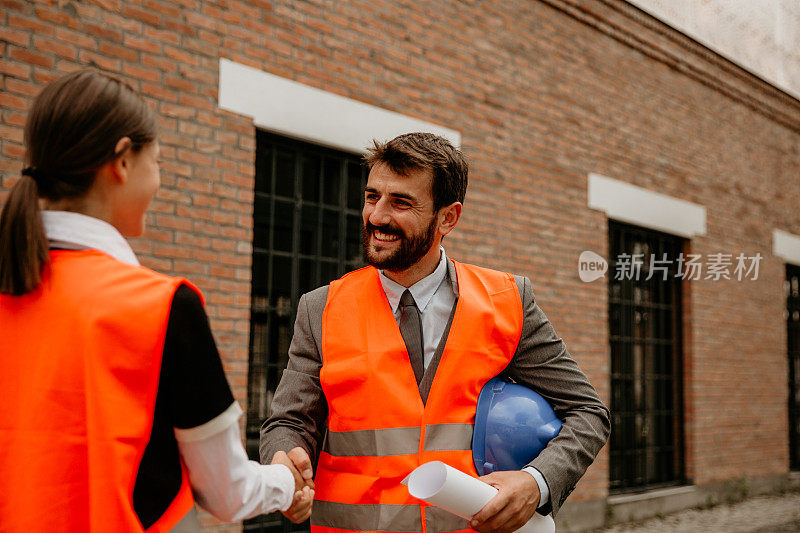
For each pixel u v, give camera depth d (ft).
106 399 3.43
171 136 12.62
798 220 32.09
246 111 13.62
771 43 30.25
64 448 3.44
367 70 15.72
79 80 3.76
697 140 26.12
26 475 3.46
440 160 5.41
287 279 15.19
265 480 4.17
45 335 3.56
